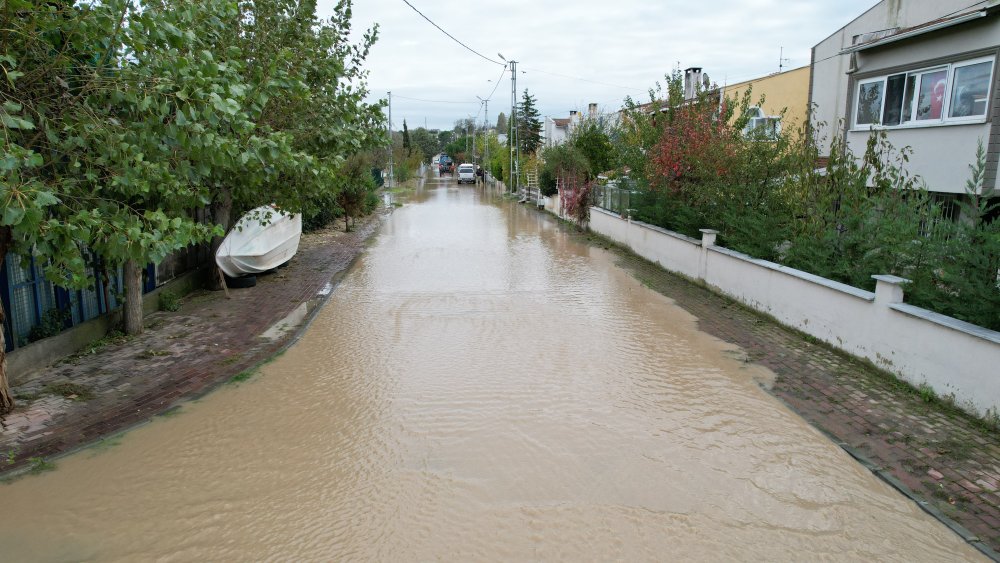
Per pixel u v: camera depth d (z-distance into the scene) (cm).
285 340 955
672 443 611
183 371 805
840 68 1662
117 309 970
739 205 1252
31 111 572
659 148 1577
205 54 589
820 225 990
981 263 667
